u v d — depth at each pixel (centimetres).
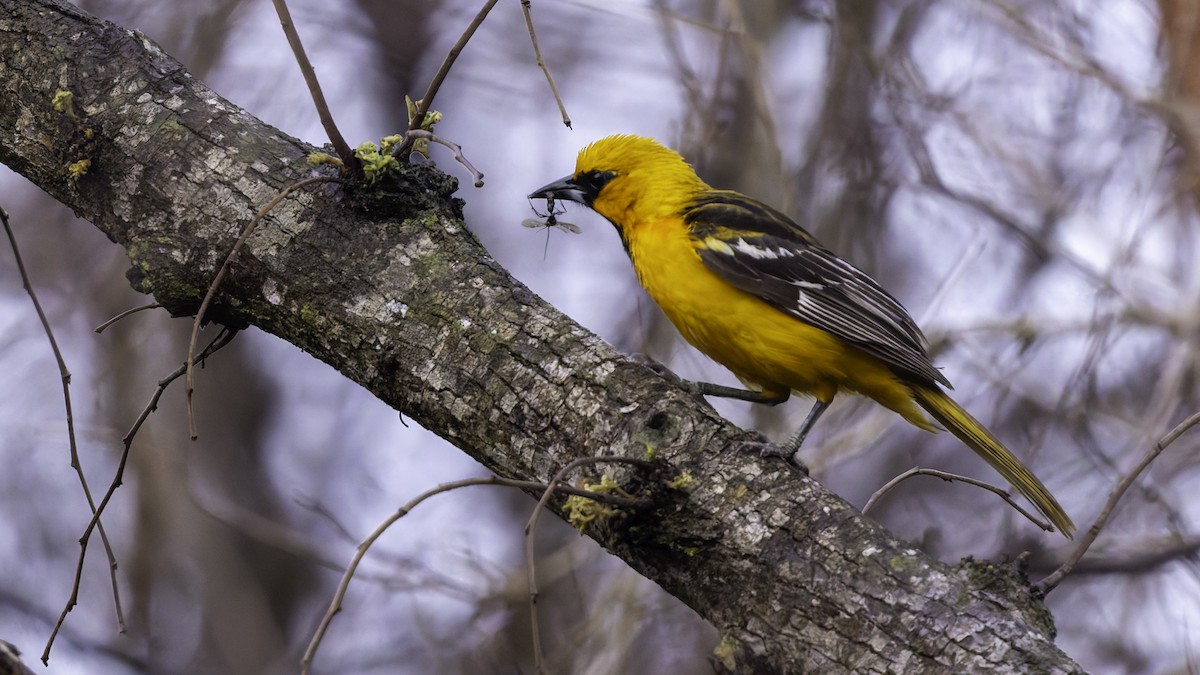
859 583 535
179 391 1444
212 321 675
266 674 1414
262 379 1580
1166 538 1229
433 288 638
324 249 649
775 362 859
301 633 1472
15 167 704
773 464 581
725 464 580
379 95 1584
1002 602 520
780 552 553
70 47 703
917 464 1434
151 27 1373
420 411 634
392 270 643
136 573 1426
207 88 710
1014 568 548
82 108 688
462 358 623
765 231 881
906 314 915
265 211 584
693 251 869
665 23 1212
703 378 1212
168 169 670
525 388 612
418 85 1578
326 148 685
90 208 685
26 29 710
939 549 1348
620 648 1103
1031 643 501
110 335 1409
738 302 855
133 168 673
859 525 553
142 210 671
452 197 684
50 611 1419
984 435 873
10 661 418
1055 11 1331
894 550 541
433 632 1230
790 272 859
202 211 660
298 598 1484
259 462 1537
